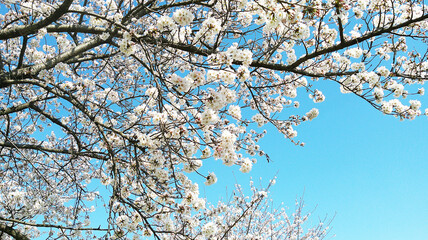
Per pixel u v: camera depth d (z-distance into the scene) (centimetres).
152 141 373
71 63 615
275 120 587
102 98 503
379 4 463
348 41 455
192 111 341
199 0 454
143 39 373
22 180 596
